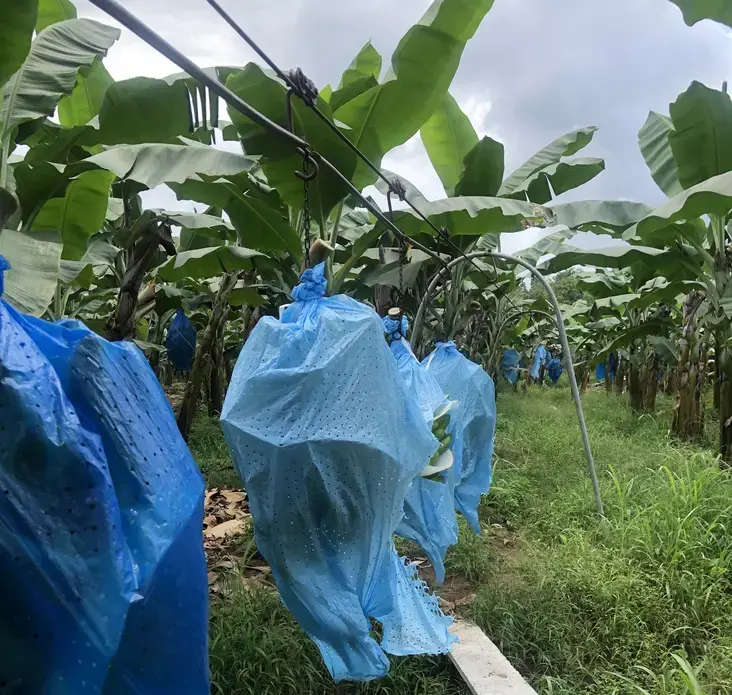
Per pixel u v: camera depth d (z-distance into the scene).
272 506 1.85
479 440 4.09
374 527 1.96
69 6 5.02
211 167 4.00
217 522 5.00
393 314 3.14
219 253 5.73
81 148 4.60
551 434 8.09
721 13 4.44
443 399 3.08
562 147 6.63
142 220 3.90
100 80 5.57
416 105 4.14
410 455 2.18
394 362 2.18
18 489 0.98
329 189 3.77
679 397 8.52
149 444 1.20
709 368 13.57
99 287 7.48
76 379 1.13
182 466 1.28
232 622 3.05
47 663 0.96
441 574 2.95
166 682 1.08
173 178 3.94
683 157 5.71
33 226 4.65
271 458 1.85
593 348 16.33
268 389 1.90
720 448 7.07
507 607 3.36
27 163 3.87
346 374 1.94
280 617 3.21
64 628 0.98
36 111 3.54
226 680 2.65
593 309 12.23
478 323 9.41
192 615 1.16
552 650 3.07
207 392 10.84
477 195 5.77
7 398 1.00
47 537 0.98
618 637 3.16
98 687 0.97
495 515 5.27
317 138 3.62
